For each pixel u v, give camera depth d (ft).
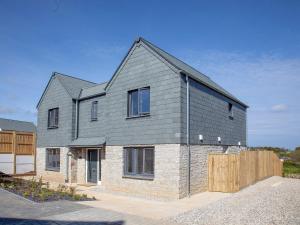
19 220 31.89
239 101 71.92
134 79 55.72
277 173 84.69
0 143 79.00
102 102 65.82
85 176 69.56
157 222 32.78
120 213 36.45
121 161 56.39
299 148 123.65
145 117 53.16
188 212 37.65
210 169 55.36
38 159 81.35
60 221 31.96
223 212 37.32
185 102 50.01
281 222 32.58
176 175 47.70
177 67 49.19
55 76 77.25
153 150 51.49
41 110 81.71
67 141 71.05
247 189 56.39
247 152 61.52
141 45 55.11
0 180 64.49
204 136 55.31
